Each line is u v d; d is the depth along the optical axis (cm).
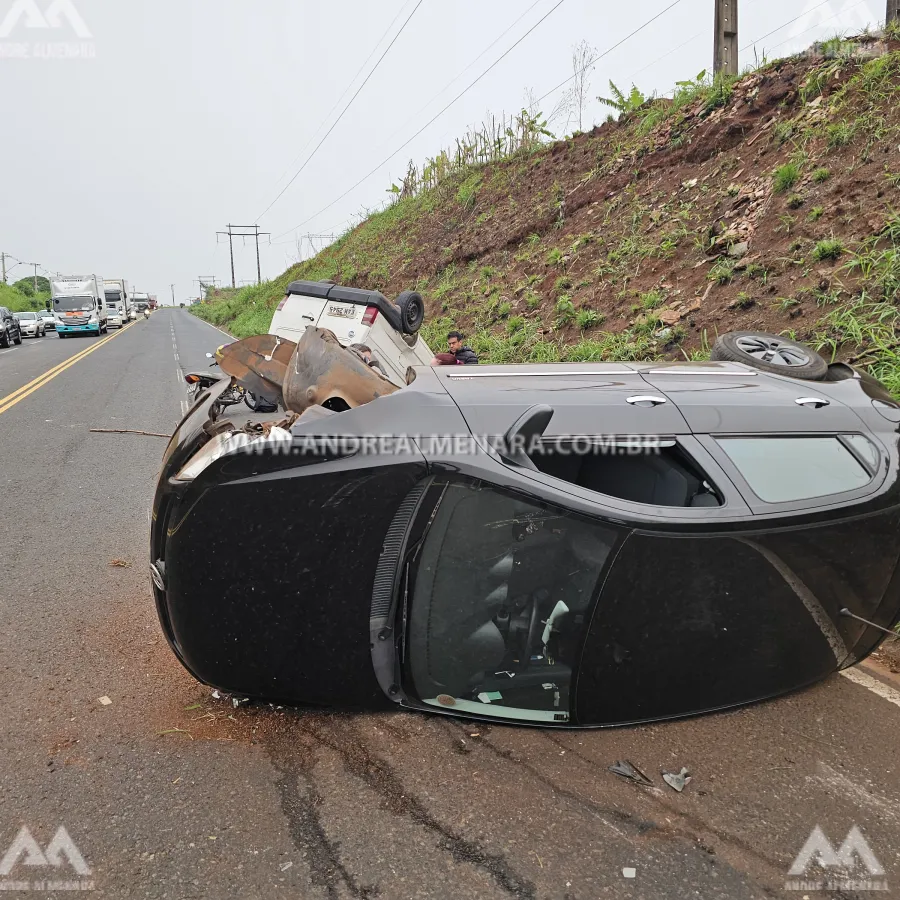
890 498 262
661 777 241
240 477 240
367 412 250
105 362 1911
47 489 622
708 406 268
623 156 1383
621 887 197
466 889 197
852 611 268
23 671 323
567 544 243
